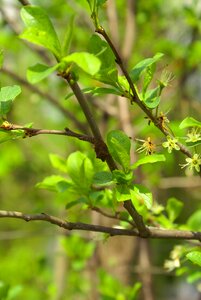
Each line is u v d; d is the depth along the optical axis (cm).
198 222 324
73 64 197
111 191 275
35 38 190
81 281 558
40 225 890
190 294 758
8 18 552
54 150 764
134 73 224
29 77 181
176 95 573
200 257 223
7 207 857
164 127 223
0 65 208
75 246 446
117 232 230
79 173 255
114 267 552
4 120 210
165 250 739
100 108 554
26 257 793
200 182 581
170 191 709
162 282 743
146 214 301
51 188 278
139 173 464
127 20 568
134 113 586
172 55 553
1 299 354
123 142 220
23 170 803
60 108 545
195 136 226
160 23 632
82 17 583
